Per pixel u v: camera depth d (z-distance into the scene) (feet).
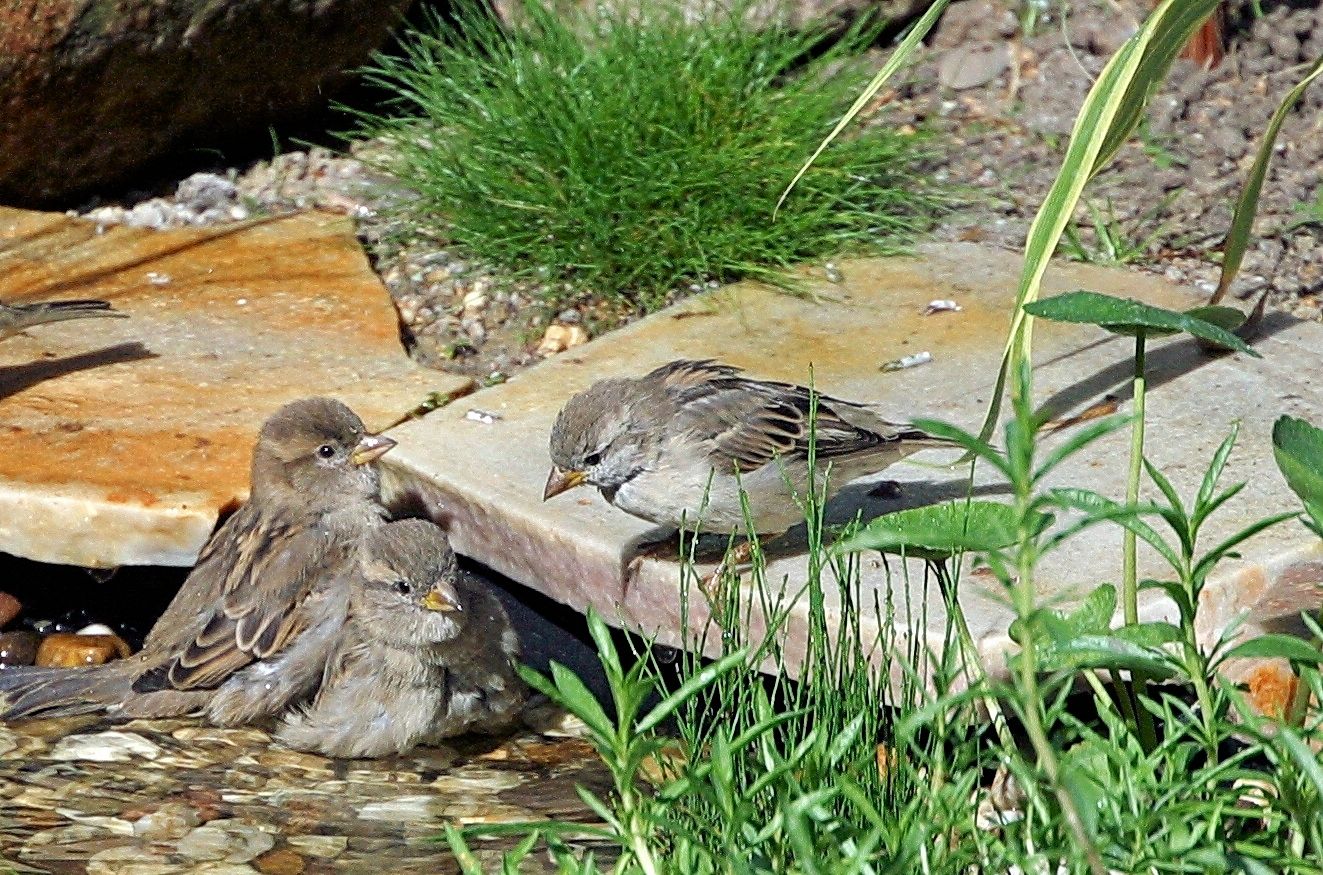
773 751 23.02
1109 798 21.06
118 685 34.55
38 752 32.83
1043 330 40.32
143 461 36.50
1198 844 21.16
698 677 19.75
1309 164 48.24
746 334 41.01
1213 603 29.09
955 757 24.70
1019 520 18.21
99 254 45.57
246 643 34.01
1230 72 51.83
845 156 45.60
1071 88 51.55
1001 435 35.78
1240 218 36.24
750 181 44.32
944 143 49.65
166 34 46.68
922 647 28.35
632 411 31.78
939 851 21.97
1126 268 43.55
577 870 21.03
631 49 46.85
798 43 49.83
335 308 43.04
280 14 48.14
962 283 42.86
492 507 34.71
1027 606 18.21
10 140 46.85
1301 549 30.27
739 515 31.76
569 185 44.52
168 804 31.07
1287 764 21.13
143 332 41.88
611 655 19.31
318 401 35.96
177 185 50.34
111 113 47.62
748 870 19.85
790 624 30.12
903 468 35.29
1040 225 28.71
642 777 30.19
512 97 46.21
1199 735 22.98
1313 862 21.26
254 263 45.09
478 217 45.19
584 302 44.01
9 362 40.37
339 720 32.86
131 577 38.65
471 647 32.86
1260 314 39.47
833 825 21.48
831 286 43.06
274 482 35.29
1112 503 20.31
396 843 29.81
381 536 32.99
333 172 50.31
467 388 39.86
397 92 52.06
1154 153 48.60
